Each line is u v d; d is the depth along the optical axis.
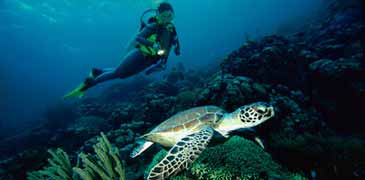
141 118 7.31
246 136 3.31
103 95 16.64
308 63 6.79
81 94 4.60
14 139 11.07
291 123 4.54
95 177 2.37
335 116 5.52
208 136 2.42
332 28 8.89
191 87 10.27
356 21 8.73
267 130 4.34
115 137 6.13
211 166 2.51
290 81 6.64
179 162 2.13
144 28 3.89
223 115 2.92
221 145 2.85
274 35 8.03
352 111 5.22
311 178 2.84
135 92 14.34
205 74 14.14
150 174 2.04
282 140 3.83
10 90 32.62
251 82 5.40
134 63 3.94
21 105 30.20
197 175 2.59
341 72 5.43
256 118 2.58
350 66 5.37
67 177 2.62
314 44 8.82
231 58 7.72
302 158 3.23
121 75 4.16
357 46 6.65
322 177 2.86
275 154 3.51
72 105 15.20
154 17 3.95
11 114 26.39
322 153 3.30
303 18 20.70
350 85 5.25
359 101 5.06
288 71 6.73
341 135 4.89
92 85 4.54
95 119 9.70
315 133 4.47
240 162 2.48
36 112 25.05
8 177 5.80
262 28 35.72
